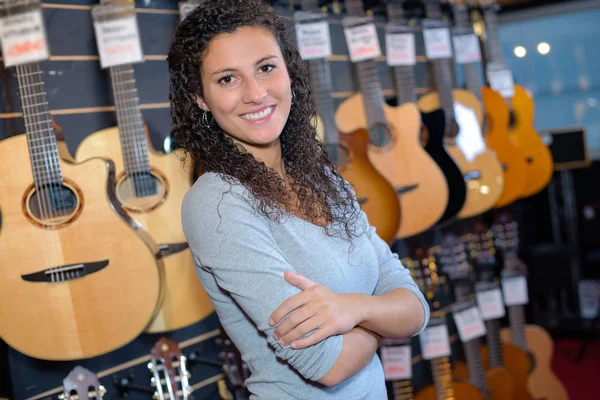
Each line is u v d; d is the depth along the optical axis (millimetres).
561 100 4875
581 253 4770
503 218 3762
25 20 1966
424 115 3143
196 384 2535
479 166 3314
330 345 1226
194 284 2283
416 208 2973
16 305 1936
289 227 1319
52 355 1963
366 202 2795
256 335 1311
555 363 4449
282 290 1213
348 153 2811
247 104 1322
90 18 2361
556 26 4758
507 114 3588
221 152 1346
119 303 2031
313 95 2793
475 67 3590
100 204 2039
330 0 3043
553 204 4730
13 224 1951
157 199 2244
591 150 4730
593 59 4719
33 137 1982
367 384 1358
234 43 1307
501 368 3643
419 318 1405
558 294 4789
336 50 3172
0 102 2133
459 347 3805
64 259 1985
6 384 2125
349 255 1365
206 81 1337
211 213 1263
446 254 3408
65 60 2297
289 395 1296
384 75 3422
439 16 3486
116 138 2219
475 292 3777
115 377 2314
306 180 1441
